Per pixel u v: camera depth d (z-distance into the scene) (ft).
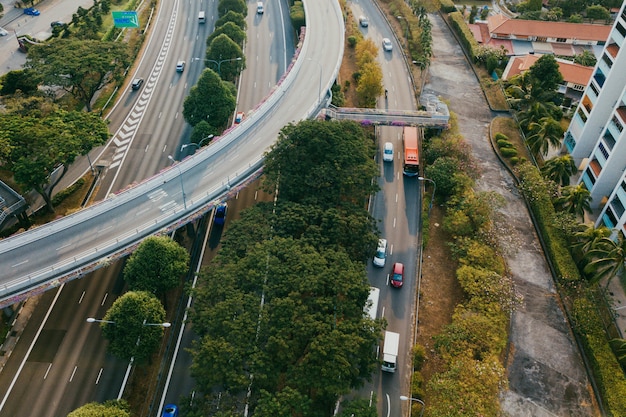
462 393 214.69
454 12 531.91
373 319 241.55
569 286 271.28
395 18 533.55
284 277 235.40
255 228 264.11
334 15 475.72
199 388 211.41
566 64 427.74
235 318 222.48
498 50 463.01
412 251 303.89
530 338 255.29
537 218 312.09
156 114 398.83
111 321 217.77
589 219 330.75
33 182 289.33
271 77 446.60
